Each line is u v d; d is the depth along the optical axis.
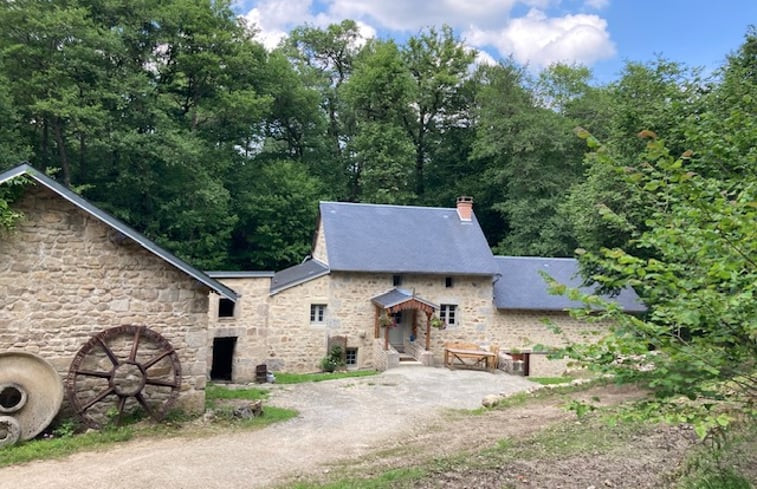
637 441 7.42
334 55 37.06
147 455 8.20
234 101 25.11
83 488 6.82
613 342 3.47
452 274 19.91
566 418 9.54
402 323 20.23
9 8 19.36
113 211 22.64
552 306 20.42
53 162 22.62
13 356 9.02
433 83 33.28
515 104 29.95
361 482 6.59
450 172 35.25
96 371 9.70
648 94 13.32
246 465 7.77
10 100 18.67
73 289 9.62
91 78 21.27
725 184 4.57
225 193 24.20
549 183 27.41
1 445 8.37
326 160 33.25
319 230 21.53
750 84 9.94
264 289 16.44
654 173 4.23
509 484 6.01
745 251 3.25
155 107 22.30
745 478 5.25
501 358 18.78
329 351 18.91
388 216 21.78
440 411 11.65
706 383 3.52
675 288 3.47
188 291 10.64
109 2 21.62
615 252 3.60
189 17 24.11
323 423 10.43
